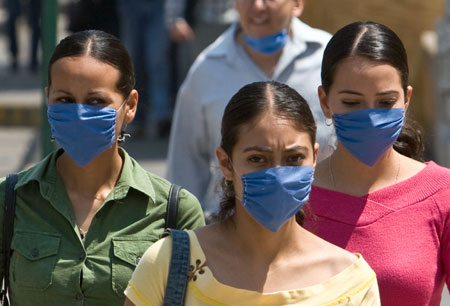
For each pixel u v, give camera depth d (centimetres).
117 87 1012
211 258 877
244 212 881
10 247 1009
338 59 1020
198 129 1484
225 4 2914
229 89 1452
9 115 3234
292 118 859
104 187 1038
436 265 1021
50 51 1720
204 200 1498
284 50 1439
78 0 2981
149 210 1033
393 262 1010
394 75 1012
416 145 1122
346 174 1061
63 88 998
